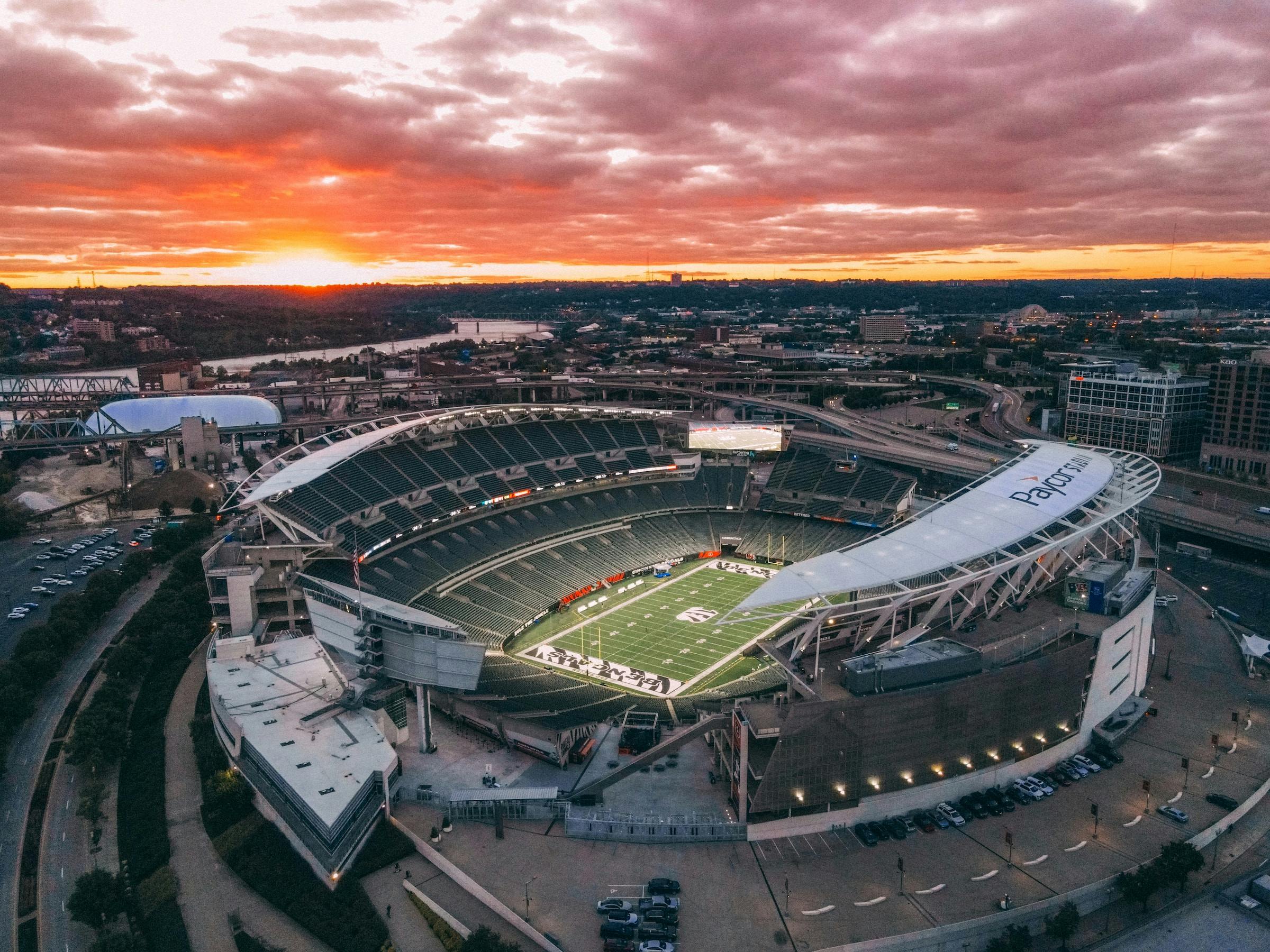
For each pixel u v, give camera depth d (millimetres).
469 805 117500
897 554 136000
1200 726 139875
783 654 132000
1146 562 189000
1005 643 132000
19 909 103938
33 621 190375
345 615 137000
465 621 178125
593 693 148000
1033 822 115062
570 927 97125
